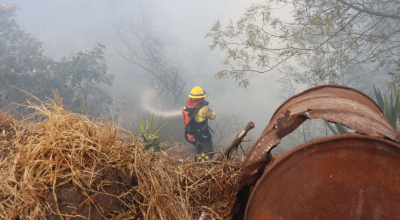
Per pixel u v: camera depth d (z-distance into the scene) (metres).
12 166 2.00
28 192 1.83
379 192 1.53
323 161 1.57
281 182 1.64
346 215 1.58
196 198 2.59
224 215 2.32
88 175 1.91
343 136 1.52
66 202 1.85
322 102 1.85
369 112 1.76
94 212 1.89
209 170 2.76
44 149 1.99
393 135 1.54
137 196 2.10
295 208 1.65
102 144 2.14
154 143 3.99
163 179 2.24
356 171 1.54
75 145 2.03
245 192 1.98
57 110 2.28
